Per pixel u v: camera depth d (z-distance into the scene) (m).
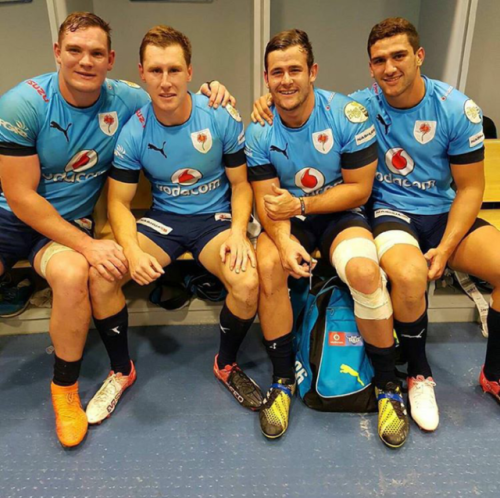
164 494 1.35
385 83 1.60
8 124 1.51
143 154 1.71
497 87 2.62
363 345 1.65
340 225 1.69
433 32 2.25
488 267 1.61
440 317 2.16
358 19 2.45
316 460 1.46
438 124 1.67
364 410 1.64
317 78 2.56
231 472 1.42
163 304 2.10
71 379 1.56
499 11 2.45
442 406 1.67
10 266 1.80
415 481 1.39
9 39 2.36
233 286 1.58
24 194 1.57
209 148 1.72
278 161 1.70
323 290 1.72
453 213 1.69
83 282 1.50
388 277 1.56
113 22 2.34
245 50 2.45
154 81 1.52
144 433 1.57
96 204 2.05
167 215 1.85
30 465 1.45
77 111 1.61
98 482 1.39
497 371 1.67
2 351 1.99
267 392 1.69
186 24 2.38
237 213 1.73
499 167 2.19
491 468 1.43
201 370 1.88
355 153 1.63
